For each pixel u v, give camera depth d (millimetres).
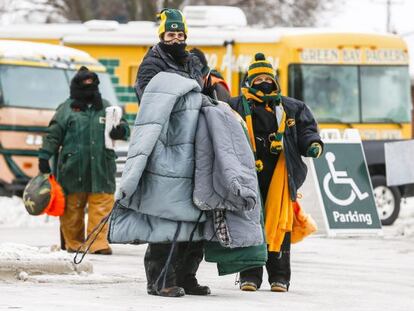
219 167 19703
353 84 53562
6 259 22875
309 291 23062
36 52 50500
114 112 30703
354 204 38906
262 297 21328
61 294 20797
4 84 49406
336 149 39031
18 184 49188
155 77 20062
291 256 32062
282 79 53312
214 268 27703
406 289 24250
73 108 30656
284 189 22000
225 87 25625
